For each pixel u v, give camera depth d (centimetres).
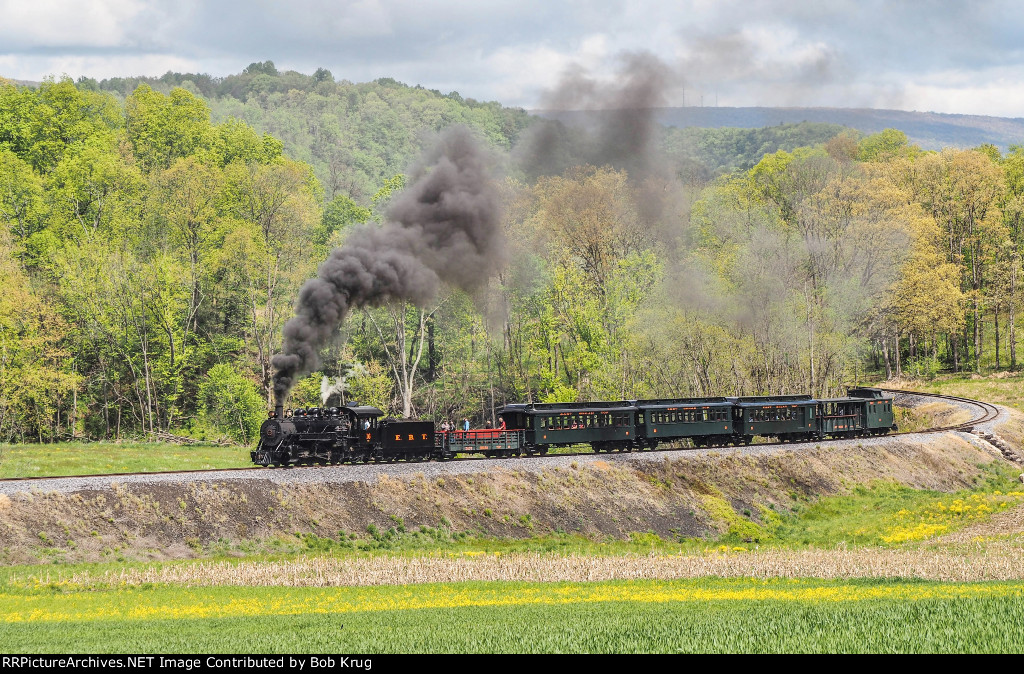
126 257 8900
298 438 5116
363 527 4644
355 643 2484
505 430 5944
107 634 2672
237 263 9044
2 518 4038
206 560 4134
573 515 5169
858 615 2639
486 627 2662
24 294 7894
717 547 5112
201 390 8656
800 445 6638
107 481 4425
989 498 6031
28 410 8481
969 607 2686
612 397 8350
